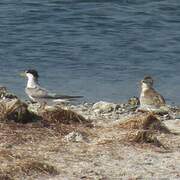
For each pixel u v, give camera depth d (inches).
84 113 706.2
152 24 1294.3
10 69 1010.7
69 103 781.9
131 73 1008.9
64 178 484.1
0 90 800.9
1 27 1238.9
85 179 483.8
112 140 567.2
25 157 514.0
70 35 1214.9
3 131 571.8
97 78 973.2
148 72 1019.9
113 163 518.3
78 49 1133.1
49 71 1008.2
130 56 1105.4
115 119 673.6
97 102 789.9
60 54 1103.6
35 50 1120.2
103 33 1233.4
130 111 733.9
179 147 568.4
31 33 1216.2
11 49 1122.0
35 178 481.4
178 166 518.9
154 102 720.3
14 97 790.5
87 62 1063.0
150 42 1187.9
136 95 887.1
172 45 1175.6
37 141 558.3
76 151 539.2
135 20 1310.3
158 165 519.5
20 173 485.1
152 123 617.6
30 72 734.5
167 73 1018.1
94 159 524.4
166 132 616.1
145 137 569.0
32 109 653.9
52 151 535.5
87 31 1241.4
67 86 924.6
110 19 1309.1
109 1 1405.0
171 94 907.4
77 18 1310.3
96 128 613.6
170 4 1402.6
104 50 1130.7
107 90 908.6
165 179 491.2
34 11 1332.4
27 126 590.9
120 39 1200.2
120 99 868.0
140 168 511.2
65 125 608.4
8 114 597.6
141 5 1396.4
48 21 1290.6
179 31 1261.1
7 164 494.9
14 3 1375.5
